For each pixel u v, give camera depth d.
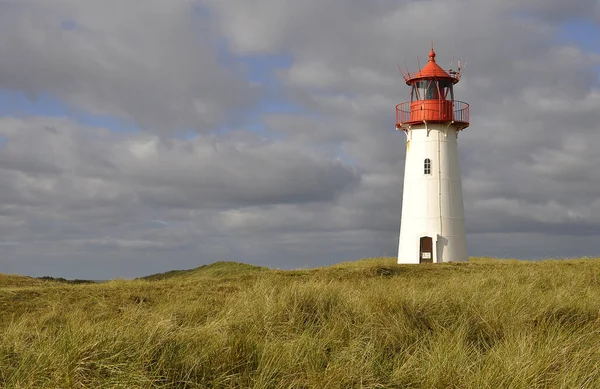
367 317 12.07
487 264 30.34
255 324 11.45
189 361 9.11
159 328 10.12
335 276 25.45
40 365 8.38
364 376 8.85
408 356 9.80
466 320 11.83
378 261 41.66
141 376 8.31
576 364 9.20
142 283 22.98
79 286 22.31
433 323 12.05
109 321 11.24
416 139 40.31
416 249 39.56
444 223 39.38
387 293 14.59
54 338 9.49
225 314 12.56
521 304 13.48
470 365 9.23
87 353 8.79
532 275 20.89
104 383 8.10
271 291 14.09
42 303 18.31
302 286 14.17
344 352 9.77
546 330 11.72
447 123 39.78
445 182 39.75
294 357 9.53
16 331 10.51
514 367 8.89
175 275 40.66
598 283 21.38
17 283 26.42
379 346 10.55
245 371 9.03
